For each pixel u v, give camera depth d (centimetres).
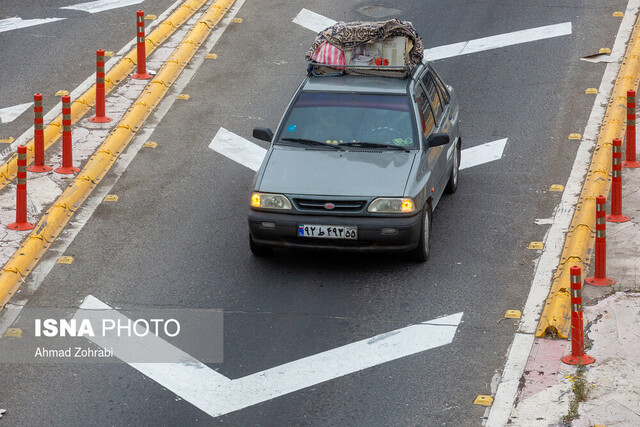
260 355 1462
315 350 1471
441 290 1641
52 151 2233
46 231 1852
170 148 2275
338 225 1620
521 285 1653
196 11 3222
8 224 1878
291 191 1639
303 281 1681
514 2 3203
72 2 3325
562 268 1695
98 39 2966
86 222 1919
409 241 1639
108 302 1627
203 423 1295
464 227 1872
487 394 1353
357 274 1702
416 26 3028
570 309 1545
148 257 1780
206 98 2569
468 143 2275
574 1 3188
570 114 2403
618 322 1521
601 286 1633
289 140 1772
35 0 3338
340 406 1328
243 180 2117
